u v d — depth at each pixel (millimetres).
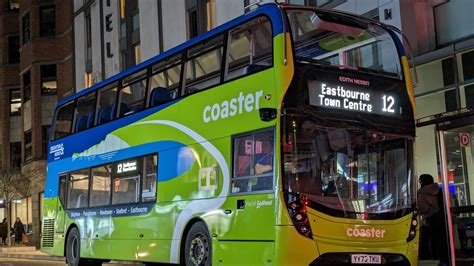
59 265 19156
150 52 28312
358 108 9812
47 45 39156
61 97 38344
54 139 17531
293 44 9570
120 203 13461
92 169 14953
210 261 10516
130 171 13266
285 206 8945
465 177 11438
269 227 9109
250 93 9992
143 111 13148
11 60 44625
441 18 15875
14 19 44875
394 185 9820
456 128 11180
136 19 30109
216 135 10703
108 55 32375
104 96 15273
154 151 12492
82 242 14953
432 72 15383
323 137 9398
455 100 14734
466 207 11203
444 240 12133
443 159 11305
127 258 12945
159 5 27859
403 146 10117
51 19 39500
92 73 34281
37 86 39062
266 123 9469
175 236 11445
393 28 11008
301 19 10430
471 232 11281
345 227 9188
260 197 9375
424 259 13312
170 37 27016
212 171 10664
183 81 12086
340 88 9727
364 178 9586
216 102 10844
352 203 9352
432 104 15312
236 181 10023
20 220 37312
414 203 9922
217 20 23719
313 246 8930
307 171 9164
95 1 34000
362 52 11281
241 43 10664
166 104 12383
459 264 11234
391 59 10812
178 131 11836
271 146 9305
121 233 13250
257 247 9328
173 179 11750
